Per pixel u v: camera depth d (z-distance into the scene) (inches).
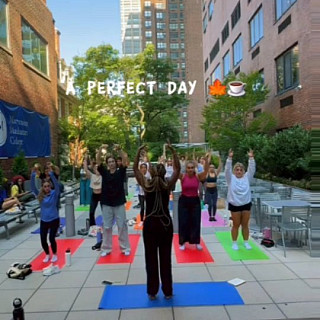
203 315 179.9
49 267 249.0
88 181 562.9
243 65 1025.5
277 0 739.4
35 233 375.9
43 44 867.4
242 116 780.6
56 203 274.4
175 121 1612.9
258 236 321.7
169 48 4749.0
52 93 929.5
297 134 553.9
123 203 287.0
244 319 174.7
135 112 1435.8
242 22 1027.9
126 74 1224.2
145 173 404.2
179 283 221.8
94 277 238.1
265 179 652.1
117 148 290.4
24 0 719.7
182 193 293.6
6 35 626.2
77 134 1005.2
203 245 306.0
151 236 197.6
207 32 1738.4
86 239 341.7
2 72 591.2
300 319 173.3
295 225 285.4
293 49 656.4
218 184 625.3
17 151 638.5
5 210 408.8
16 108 642.2
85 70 1113.4
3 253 302.4
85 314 185.0
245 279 226.2
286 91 687.1
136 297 203.3
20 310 132.0
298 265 250.2
